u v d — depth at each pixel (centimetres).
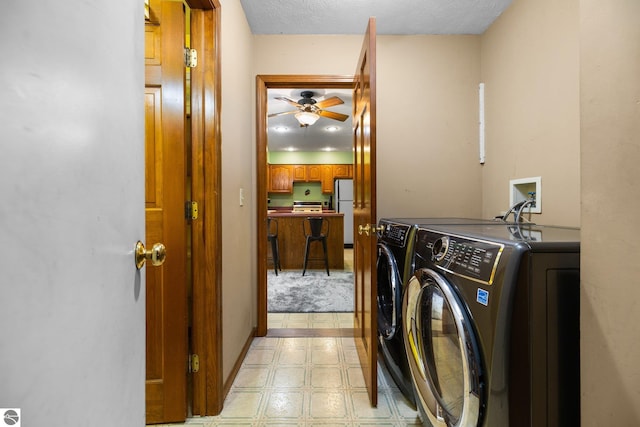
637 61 54
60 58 40
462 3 187
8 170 32
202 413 138
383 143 225
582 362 65
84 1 45
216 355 139
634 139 54
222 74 148
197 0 131
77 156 43
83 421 44
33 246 35
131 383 59
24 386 34
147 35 132
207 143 138
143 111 67
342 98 353
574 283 75
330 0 185
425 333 120
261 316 222
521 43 178
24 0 34
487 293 79
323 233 452
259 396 152
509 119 190
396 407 143
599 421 61
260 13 197
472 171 226
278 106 382
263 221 223
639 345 54
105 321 50
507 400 74
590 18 62
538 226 136
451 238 106
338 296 317
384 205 226
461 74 224
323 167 710
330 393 154
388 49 224
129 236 59
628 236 56
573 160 143
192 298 140
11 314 33
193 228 139
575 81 141
